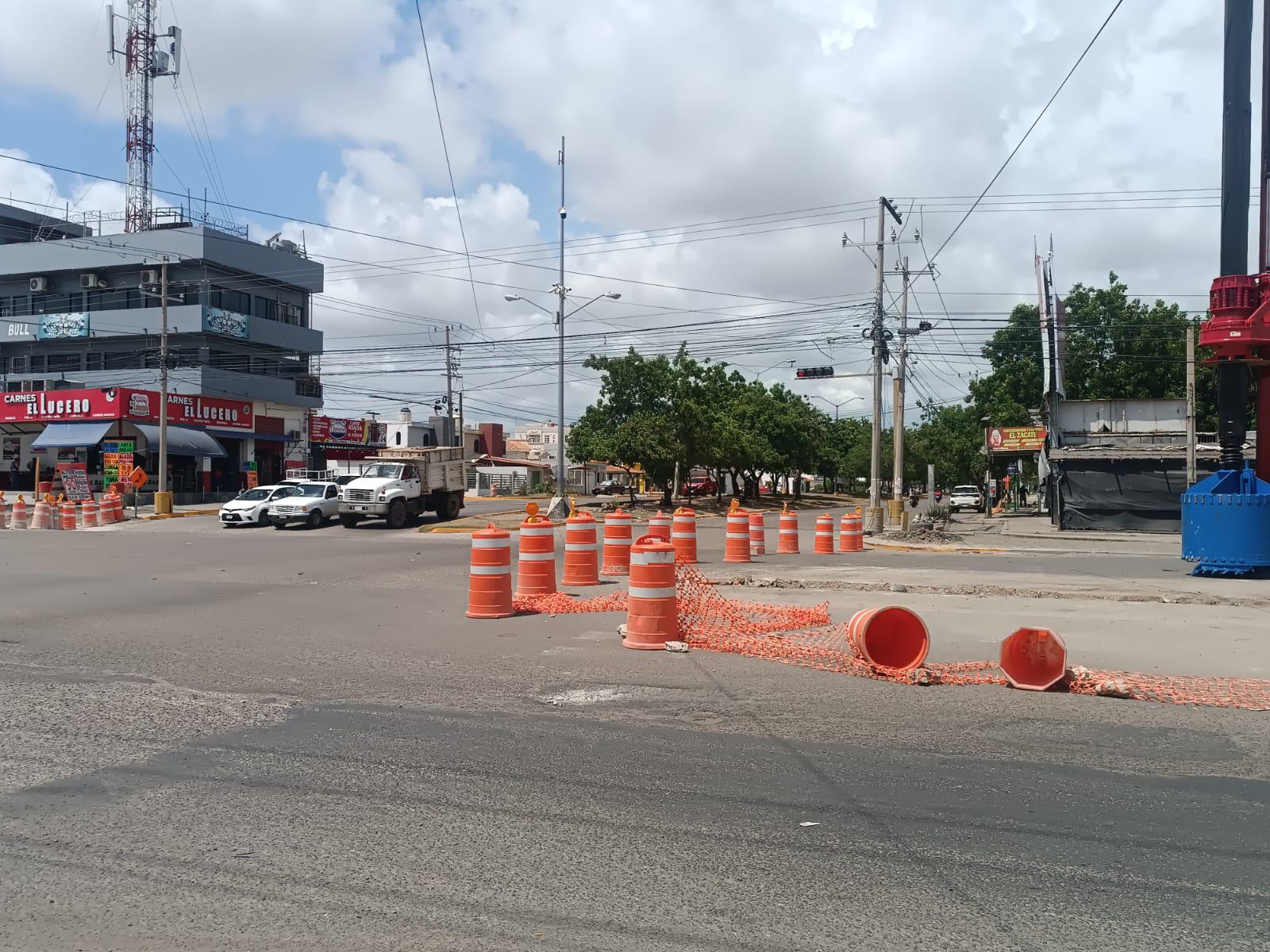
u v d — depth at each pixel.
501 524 35.88
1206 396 47.31
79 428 48.12
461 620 11.90
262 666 9.06
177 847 4.61
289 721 6.99
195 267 59.09
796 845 4.66
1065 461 36.16
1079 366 50.00
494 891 4.14
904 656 8.73
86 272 60.78
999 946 3.68
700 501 58.81
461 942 3.70
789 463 67.38
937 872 4.36
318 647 10.07
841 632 10.77
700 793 5.42
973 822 5.00
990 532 34.56
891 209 35.28
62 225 70.25
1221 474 17.91
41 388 59.81
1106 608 13.12
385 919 3.88
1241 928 3.83
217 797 5.32
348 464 72.50
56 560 20.19
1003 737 6.67
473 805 5.20
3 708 7.39
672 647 9.72
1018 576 17.75
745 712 7.34
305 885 4.19
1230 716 7.32
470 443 97.44
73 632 10.98
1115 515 35.56
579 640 10.43
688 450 44.88
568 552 15.23
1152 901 4.07
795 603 13.38
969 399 65.00
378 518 36.88
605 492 72.69
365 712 7.28
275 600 13.97
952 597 14.20
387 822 4.95
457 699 7.71
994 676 8.54
